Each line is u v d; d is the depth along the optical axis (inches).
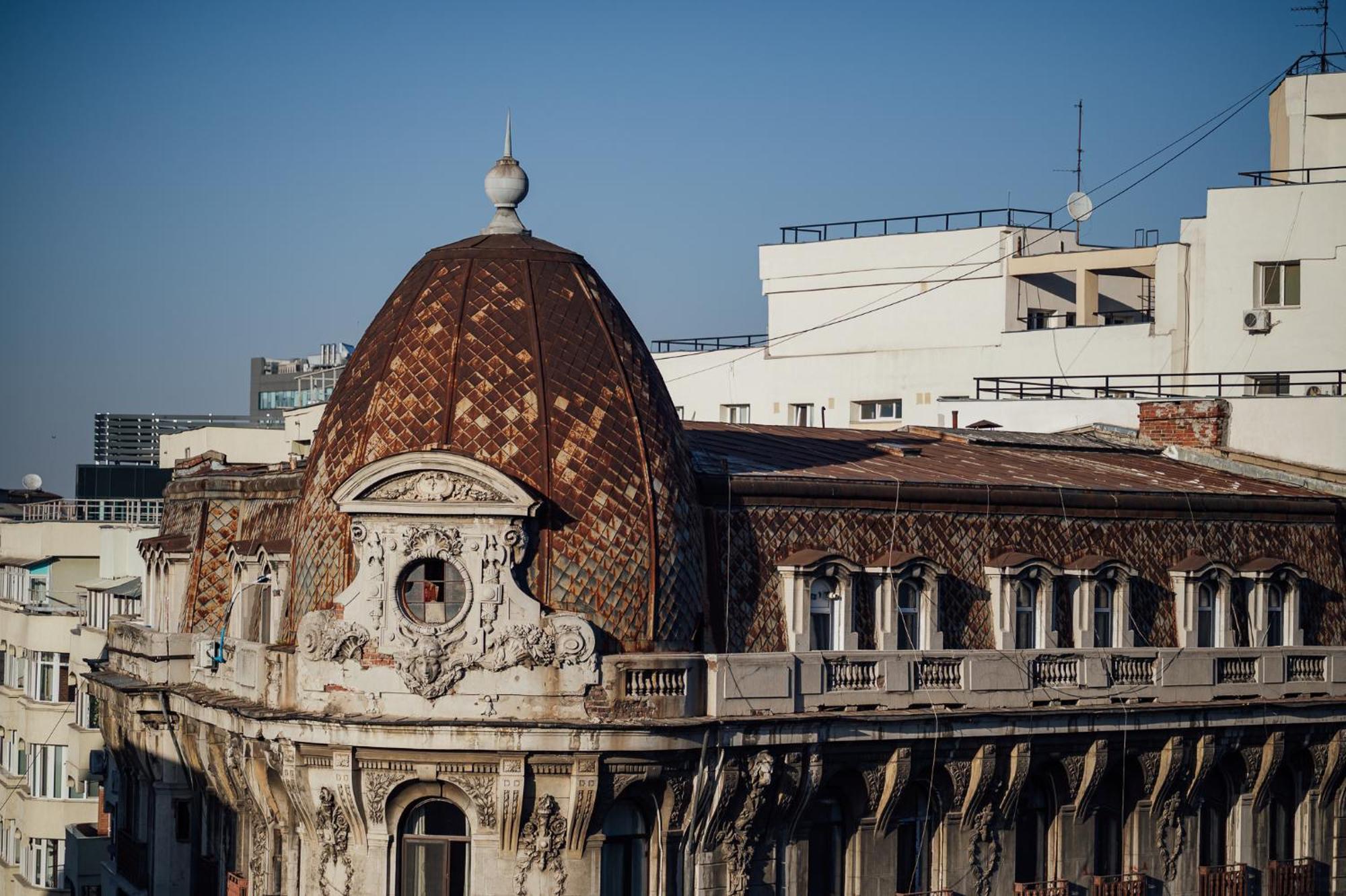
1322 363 3710.6
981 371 4170.8
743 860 2456.9
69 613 4360.2
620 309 2514.8
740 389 4564.5
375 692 2343.8
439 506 2326.5
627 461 2400.3
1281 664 2876.5
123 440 6806.1
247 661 2546.8
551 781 2341.3
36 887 4271.7
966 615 2664.9
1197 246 3895.2
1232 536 2945.4
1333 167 3838.6
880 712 2495.1
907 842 2603.3
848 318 4473.4
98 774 4050.2
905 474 2755.9
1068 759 2687.0
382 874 2368.4
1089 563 2753.4
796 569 2514.8
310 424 4539.9
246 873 2711.6
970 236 4313.5
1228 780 2883.9
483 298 2440.9
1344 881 2992.1
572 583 2354.8
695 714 2381.9
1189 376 3828.7
